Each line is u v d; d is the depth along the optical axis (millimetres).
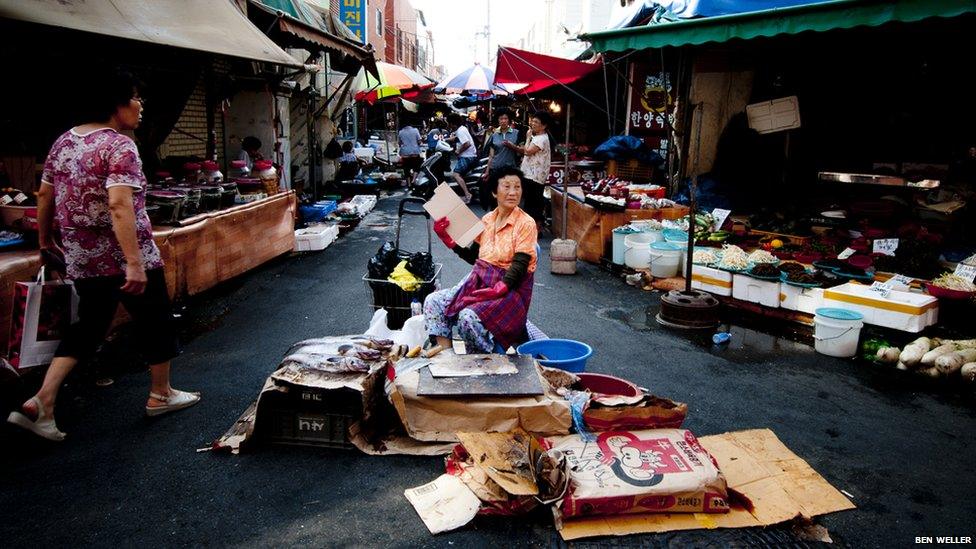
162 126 7664
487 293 3857
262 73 10086
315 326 5547
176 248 5609
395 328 5145
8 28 4062
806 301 5570
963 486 3201
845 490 3145
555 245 7594
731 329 5652
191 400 3918
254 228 7203
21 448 3381
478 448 3068
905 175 7395
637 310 6223
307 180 13586
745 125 9547
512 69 10914
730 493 2959
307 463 3320
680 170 9297
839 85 8844
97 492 3020
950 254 6266
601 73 12594
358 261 8250
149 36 4855
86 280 3361
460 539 2736
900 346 4867
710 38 6141
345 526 2818
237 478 3170
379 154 20031
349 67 12195
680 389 4344
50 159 3328
